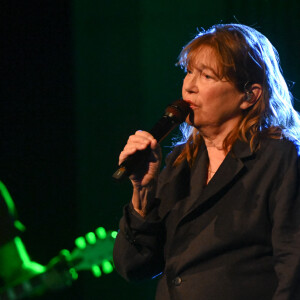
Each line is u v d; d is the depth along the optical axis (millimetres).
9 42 15070
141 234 5855
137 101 14500
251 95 5641
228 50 5535
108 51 14672
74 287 15219
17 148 15547
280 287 4980
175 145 6426
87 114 14961
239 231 5230
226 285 5195
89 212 15094
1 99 15367
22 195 15625
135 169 5574
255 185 5336
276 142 5430
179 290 5414
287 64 12273
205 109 5633
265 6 12539
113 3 14586
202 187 5762
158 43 14156
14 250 10469
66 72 15031
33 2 14875
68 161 15305
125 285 15008
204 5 13484
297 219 5117
